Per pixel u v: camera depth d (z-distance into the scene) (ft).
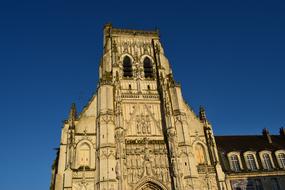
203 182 199.72
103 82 221.25
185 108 232.32
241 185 206.28
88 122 210.59
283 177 215.31
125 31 269.23
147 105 229.25
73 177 185.68
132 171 194.29
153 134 216.33
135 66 248.32
